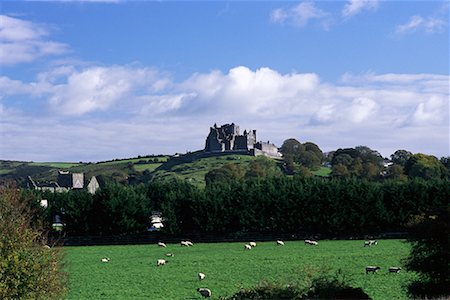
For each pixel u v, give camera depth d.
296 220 113.44
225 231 115.31
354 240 106.56
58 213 118.50
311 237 111.56
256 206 114.56
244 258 74.69
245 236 112.88
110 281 56.94
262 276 56.84
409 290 44.41
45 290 32.69
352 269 60.34
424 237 44.16
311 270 36.81
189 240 114.19
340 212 111.56
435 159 199.00
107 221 116.00
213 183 129.12
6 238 32.00
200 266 67.19
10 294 30.95
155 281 56.25
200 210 114.31
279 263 67.38
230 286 51.53
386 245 90.94
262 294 32.28
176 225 114.69
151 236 115.75
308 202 112.88
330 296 31.36
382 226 112.19
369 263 65.56
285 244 98.81
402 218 110.69
